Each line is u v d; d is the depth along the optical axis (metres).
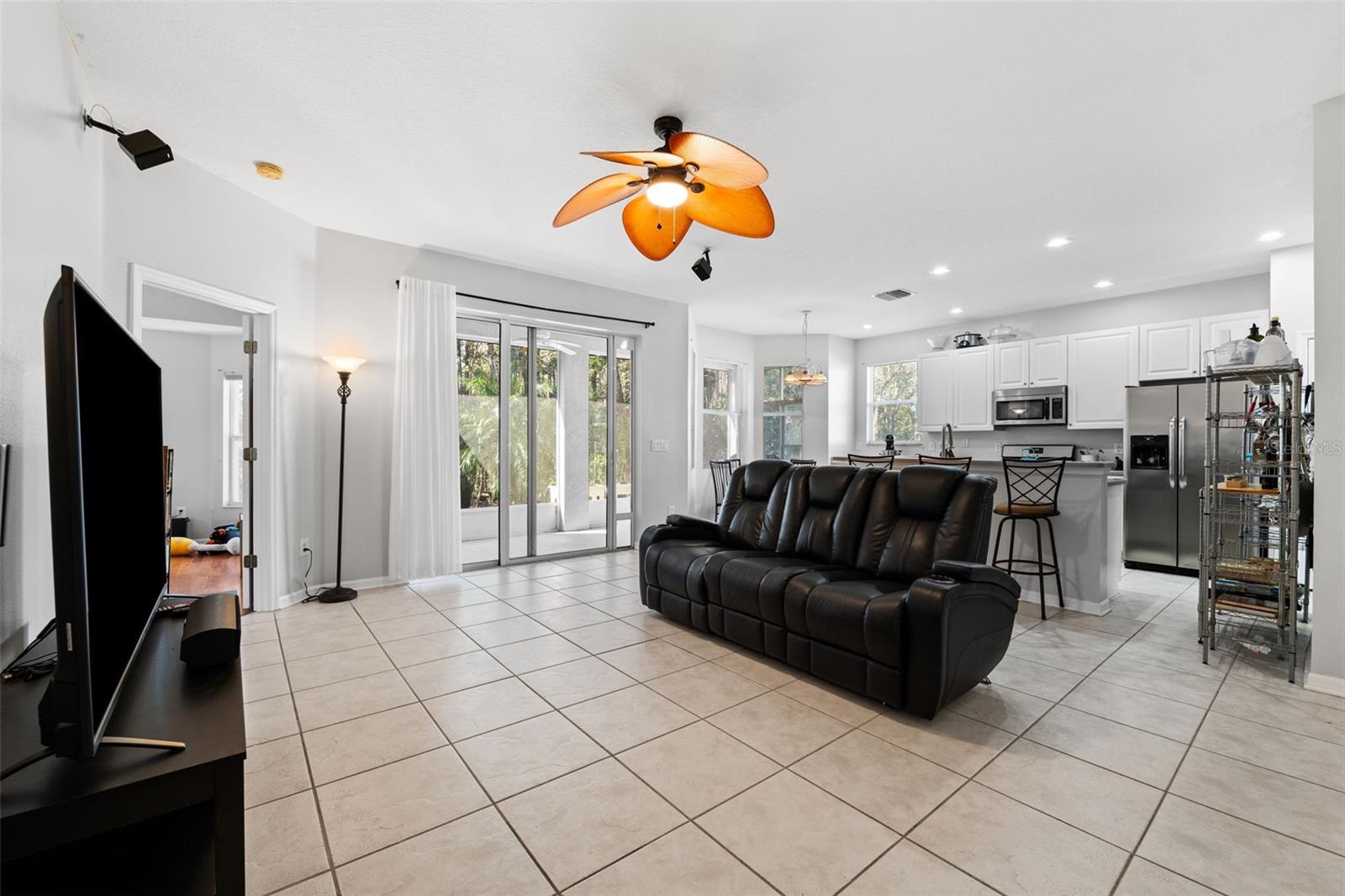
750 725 2.34
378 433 4.49
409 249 4.62
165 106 2.67
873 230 4.21
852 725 2.34
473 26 2.16
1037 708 2.50
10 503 1.47
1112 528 4.21
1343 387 2.58
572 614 3.84
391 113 2.74
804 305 6.53
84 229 2.41
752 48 2.27
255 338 3.82
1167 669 2.92
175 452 6.57
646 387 6.17
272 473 3.84
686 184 2.43
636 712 2.44
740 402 8.34
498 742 2.19
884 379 8.30
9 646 1.46
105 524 1.15
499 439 5.27
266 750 2.12
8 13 1.54
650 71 2.42
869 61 2.34
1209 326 5.33
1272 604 3.16
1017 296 6.05
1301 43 2.21
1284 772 1.99
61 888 1.12
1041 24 2.12
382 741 2.19
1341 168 2.57
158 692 1.32
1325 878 1.50
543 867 1.54
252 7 2.06
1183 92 2.54
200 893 1.11
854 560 3.22
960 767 2.03
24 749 1.03
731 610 3.18
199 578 5.00
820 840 1.65
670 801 1.83
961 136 2.92
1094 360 6.00
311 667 2.91
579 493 5.81
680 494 6.46
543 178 3.41
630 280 5.57
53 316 0.94
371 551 4.47
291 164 3.25
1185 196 3.61
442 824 1.72
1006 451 6.94
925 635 2.30
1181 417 5.14
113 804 0.96
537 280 5.32
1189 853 1.60
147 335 6.47
